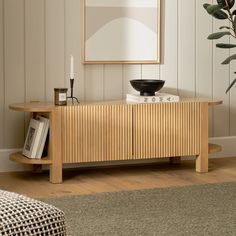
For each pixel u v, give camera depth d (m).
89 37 4.39
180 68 4.66
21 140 4.29
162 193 3.62
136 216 3.13
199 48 4.70
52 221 1.81
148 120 4.16
